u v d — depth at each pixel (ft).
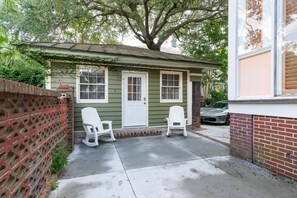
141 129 21.49
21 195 5.54
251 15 11.93
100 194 8.05
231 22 13.30
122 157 12.96
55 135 10.34
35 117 6.78
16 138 5.11
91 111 17.97
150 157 12.95
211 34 37.83
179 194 8.02
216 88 51.06
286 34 9.84
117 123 20.92
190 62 21.59
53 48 15.74
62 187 8.67
